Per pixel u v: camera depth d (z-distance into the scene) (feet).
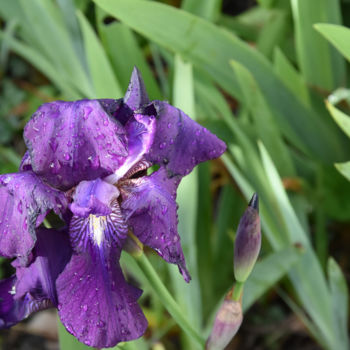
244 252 1.50
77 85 2.35
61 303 1.42
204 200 2.23
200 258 2.26
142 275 1.99
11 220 1.40
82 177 1.39
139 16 1.99
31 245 1.38
